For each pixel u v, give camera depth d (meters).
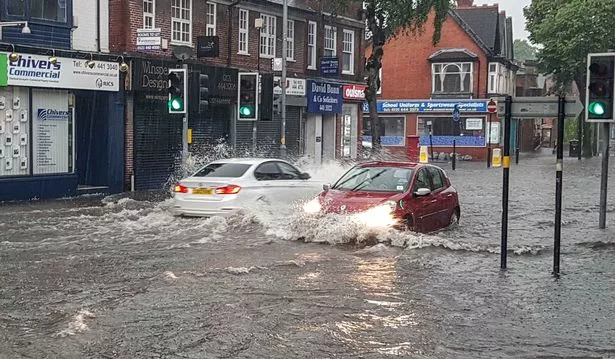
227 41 27.61
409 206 13.25
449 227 15.11
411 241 12.55
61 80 20.89
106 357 6.54
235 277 9.98
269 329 7.47
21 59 19.66
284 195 16.08
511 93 60.50
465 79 54.09
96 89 22.00
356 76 36.81
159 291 9.10
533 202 21.66
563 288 9.66
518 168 40.25
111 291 9.09
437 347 6.97
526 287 9.71
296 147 32.69
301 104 31.98
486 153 52.19
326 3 33.50
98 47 22.75
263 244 12.69
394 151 54.97
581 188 26.78
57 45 21.05
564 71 53.06
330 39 34.75
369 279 10.02
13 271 10.27
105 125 22.92
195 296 8.85
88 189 22.22
